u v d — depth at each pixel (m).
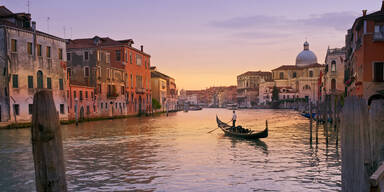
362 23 26.88
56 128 3.73
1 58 31.42
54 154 3.69
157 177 12.11
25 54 33.16
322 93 72.25
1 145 20.64
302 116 61.84
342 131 4.18
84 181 11.61
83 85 43.28
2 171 13.51
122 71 55.41
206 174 12.54
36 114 3.64
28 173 13.14
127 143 21.53
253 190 10.38
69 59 47.66
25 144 21.03
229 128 27.38
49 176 3.67
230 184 11.09
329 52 61.38
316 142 20.53
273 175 12.33
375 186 3.81
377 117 6.20
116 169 13.51
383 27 25.47
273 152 17.55
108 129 32.34
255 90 141.88
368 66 25.20
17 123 31.92
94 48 46.59
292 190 10.37
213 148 19.09
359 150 4.00
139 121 46.59
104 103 49.00
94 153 17.53
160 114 76.81
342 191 4.17
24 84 32.94
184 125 38.62
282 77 118.94
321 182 11.31
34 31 34.19
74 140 23.14
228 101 190.12
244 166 13.95
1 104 31.61
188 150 18.39
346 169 4.10
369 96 25.11
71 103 40.03
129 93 58.50
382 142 6.15
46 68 35.84
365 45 25.28
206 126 36.94
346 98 4.15
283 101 110.75
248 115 71.50
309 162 14.77
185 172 12.88
